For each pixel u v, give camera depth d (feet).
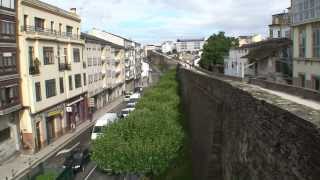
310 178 23.95
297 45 123.13
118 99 294.25
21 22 138.10
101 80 249.34
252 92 42.34
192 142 111.14
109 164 82.99
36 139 141.49
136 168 81.87
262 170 34.47
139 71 428.15
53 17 169.17
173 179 91.30
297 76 123.13
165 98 152.76
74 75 189.57
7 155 127.44
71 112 182.19
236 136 47.21
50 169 106.22
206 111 81.97
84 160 114.73
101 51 250.98
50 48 159.94
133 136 85.66
